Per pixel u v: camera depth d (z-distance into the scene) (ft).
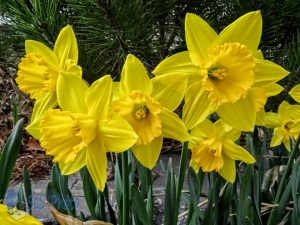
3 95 3.34
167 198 0.95
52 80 0.84
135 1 1.98
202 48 0.78
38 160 2.92
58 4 2.11
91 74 2.12
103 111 0.75
